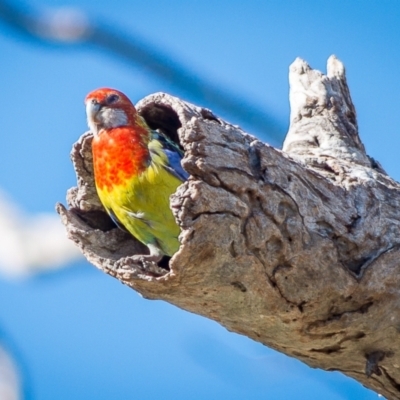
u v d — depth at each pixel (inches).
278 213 379.2
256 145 382.3
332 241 396.8
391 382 448.8
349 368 446.6
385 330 417.7
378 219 418.0
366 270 402.3
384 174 499.5
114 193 458.0
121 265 393.1
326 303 398.9
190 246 358.3
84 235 432.5
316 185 405.1
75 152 468.4
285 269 384.5
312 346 421.7
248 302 390.3
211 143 366.9
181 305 403.9
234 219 365.4
